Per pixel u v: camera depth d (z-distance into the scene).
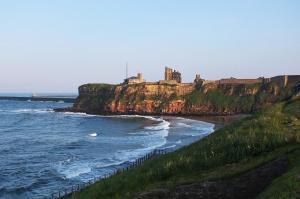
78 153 75.75
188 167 25.77
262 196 19.02
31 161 68.31
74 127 135.50
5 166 63.75
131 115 192.50
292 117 34.91
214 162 25.44
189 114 188.12
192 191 22.30
